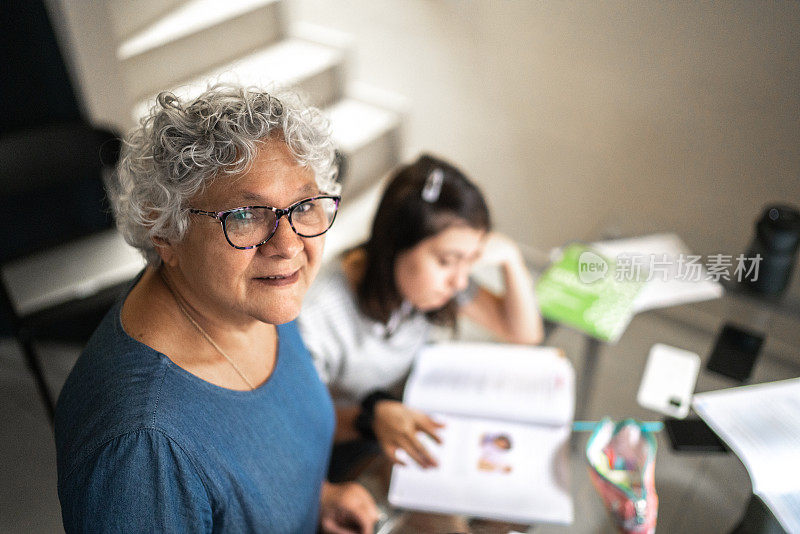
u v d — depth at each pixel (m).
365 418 1.21
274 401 0.82
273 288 0.67
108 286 1.80
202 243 0.64
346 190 3.14
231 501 0.74
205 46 2.97
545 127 2.59
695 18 2.03
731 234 2.27
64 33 2.30
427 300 1.29
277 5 3.22
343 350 1.35
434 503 1.05
